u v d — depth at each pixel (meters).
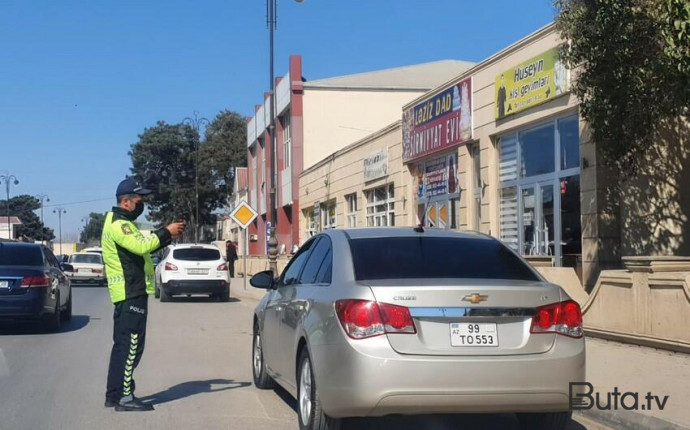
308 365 6.25
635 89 9.68
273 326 7.70
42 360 10.88
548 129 15.81
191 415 7.41
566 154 15.05
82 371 9.95
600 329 10.99
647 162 13.16
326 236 7.04
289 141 39.78
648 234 13.30
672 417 6.43
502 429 6.94
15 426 6.98
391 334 5.42
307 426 6.12
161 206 69.69
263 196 46.94
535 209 16.23
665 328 9.67
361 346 5.40
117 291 7.44
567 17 10.19
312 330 6.03
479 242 6.68
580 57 10.25
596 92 10.20
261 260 35.72
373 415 5.46
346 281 5.91
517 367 5.47
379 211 26.55
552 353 5.61
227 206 68.25
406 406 5.37
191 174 69.12
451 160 20.36
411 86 38.59
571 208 14.88
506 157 17.50
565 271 13.55
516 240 17.03
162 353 11.70
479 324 5.54
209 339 13.45
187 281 22.03
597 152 13.55
